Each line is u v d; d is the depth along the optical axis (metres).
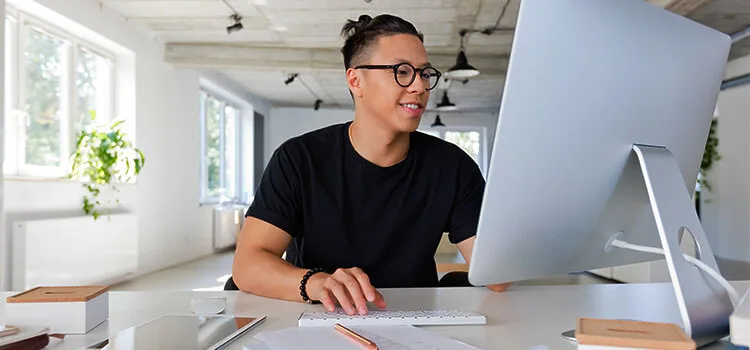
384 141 1.34
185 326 0.88
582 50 0.77
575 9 0.75
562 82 0.77
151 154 7.16
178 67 7.80
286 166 1.41
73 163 5.53
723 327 0.81
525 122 0.77
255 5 5.94
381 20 1.21
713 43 0.95
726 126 7.32
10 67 4.79
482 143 14.35
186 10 6.15
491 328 0.90
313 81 10.36
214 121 10.22
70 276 5.07
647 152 0.85
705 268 0.80
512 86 0.75
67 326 0.87
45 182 5.05
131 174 6.23
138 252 6.77
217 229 9.45
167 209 7.63
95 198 5.84
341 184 1.42
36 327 0.83
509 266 0.92
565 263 0.99
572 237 0.94
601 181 0.88
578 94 0.79
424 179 1.45
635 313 1.02
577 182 0.86
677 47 0.89
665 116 0.91
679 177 0.86
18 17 4.88
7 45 4.76
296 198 1.41
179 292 1.27
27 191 4.82
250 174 11.80
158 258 7.33
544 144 0.80
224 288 1.62
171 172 7.78
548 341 0.82
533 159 0.80
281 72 9.46
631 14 0.81
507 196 0.82
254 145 12.55
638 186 0.93
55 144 5.48
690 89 0.93
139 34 6.87
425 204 1.46
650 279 5.17
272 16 6.28
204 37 7.31
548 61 0.75
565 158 0.83
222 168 10.62
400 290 1.27
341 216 1.42
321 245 1.43
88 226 5.37
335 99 12.41
